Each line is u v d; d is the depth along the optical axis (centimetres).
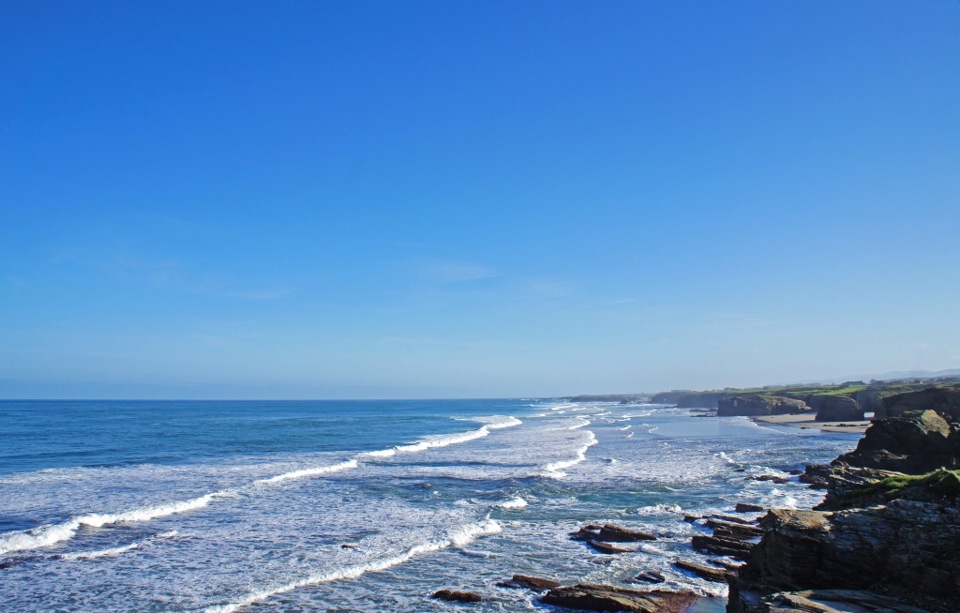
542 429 9581
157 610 1798
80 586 1991
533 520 2934
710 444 6706
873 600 1420
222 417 13525
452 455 5662
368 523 2859
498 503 3288
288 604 1861
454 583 2047
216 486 3797
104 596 1905
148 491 3612
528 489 3722
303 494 3578
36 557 2288
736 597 1681
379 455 5634
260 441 7194
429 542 2514
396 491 3681
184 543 2502
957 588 1364
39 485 3831
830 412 10525
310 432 8800
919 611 1363
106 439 7400
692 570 2139
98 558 2286
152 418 12850
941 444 4212
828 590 1491
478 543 2534
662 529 2716
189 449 6200
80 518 2759
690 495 3522
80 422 11162
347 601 1888
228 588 1980
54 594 1919
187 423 10950
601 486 3828
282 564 2230
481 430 8962
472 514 3048
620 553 2375
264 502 3341
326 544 2498
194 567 2192
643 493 3600
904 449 4366
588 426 10362
